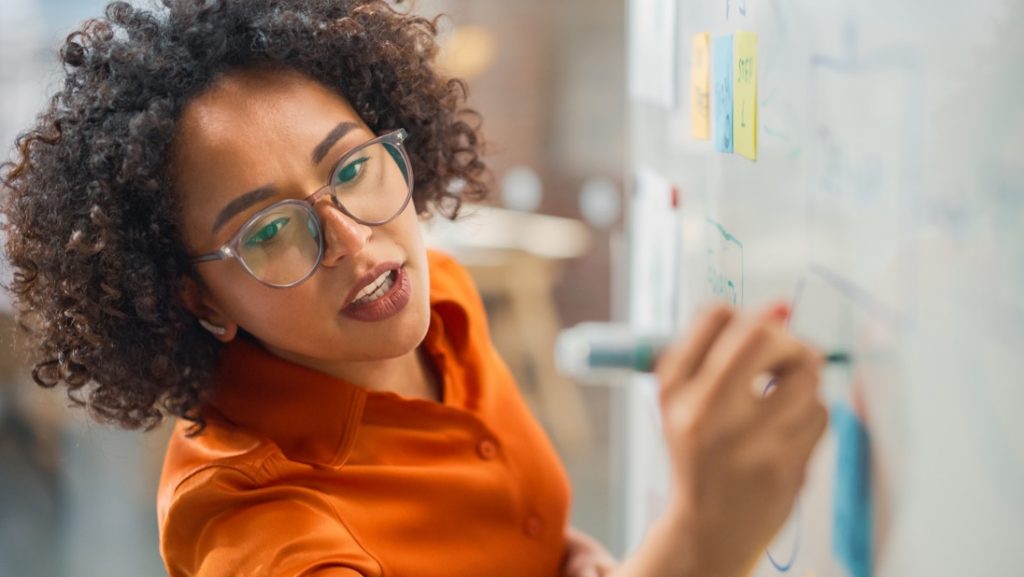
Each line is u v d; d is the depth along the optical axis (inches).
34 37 109.6
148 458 111.0
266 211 29.4
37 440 109.6
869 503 22.0
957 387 18.2
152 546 101.6
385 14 35.9
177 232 31.3
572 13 134.6
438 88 38.1
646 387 48.5
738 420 23.5
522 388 128.5
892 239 20.4
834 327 23.4
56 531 103.2
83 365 33.5
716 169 33.1
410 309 31.2
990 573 17.5
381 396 34.3
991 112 16.9
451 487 34.3
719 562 23.8
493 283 125.4
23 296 34.0
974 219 17.5
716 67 32.5
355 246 29.5
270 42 30.2
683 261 38.6
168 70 30.5
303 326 30.6
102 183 30.9
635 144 49.6
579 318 130.2
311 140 29.7
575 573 37.6
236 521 31.0
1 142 107.0
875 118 20.9
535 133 136.3
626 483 55.7
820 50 23.7
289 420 33.6
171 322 32.8
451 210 40.6
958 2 17.7
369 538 32.2
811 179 24.5
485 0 133.1
